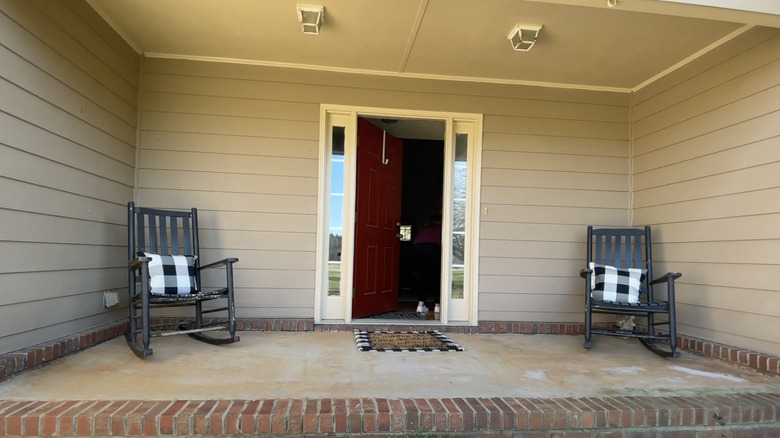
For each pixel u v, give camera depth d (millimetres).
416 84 3881
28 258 2393
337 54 3521
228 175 3678
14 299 2305
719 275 3123
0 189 2189
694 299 3328
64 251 2695
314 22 2885
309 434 1885
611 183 4047
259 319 3623
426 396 2148
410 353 2980
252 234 3691
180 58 3643
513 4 2729
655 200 3756
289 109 3746
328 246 3889
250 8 2879
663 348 3271
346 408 1944
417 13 2863
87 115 2902
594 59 3482
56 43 2576
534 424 1976
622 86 4027
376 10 2846
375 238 4402
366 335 3506
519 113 3969
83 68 2844
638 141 3990
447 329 3816
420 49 3393
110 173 3209
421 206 6891
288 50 3482
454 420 1935
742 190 2963
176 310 3623
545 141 3990
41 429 1771
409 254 6672
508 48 3342
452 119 3922
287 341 3258
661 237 3680
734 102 3041
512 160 3955
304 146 3758
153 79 3619
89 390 2096
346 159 3896
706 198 3246
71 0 2695
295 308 3717
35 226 2439
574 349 3262
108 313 3209
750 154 2916
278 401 2002
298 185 3744
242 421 1842
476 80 3932
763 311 2797
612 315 4008
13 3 2230
